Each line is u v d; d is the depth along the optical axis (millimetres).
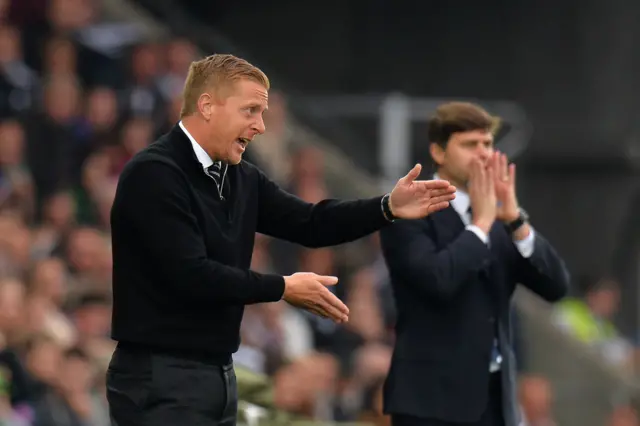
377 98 45406
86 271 30516
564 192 53031
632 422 42344
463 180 17688
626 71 53156
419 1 52062
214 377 14031
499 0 52406
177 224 13648
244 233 14367
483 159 17531
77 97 35844
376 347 33125
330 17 51594
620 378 43250
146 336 13758
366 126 43781
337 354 33688
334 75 51562
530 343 42875
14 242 28875
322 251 37219
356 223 14641
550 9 52719
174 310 13789
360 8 51844
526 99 52625
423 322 17312
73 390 26016
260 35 51438
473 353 17156
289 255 36656
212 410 13992
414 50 52062
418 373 17234
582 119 52938
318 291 13930
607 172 53188
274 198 14836
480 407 17062
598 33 52969
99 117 35844
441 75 52188
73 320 28484
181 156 13906
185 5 50625
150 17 44312
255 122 13977
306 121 43812
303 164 39500
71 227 31984
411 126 42938
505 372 17266
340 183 41969
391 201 14516
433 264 16906
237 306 14156
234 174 14383
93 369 27375
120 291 13898
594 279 53094
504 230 17781
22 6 37312
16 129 33312
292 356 30797
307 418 26625
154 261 13656
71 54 36594
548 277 17703
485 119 17594
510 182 17641
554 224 52969
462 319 17219
